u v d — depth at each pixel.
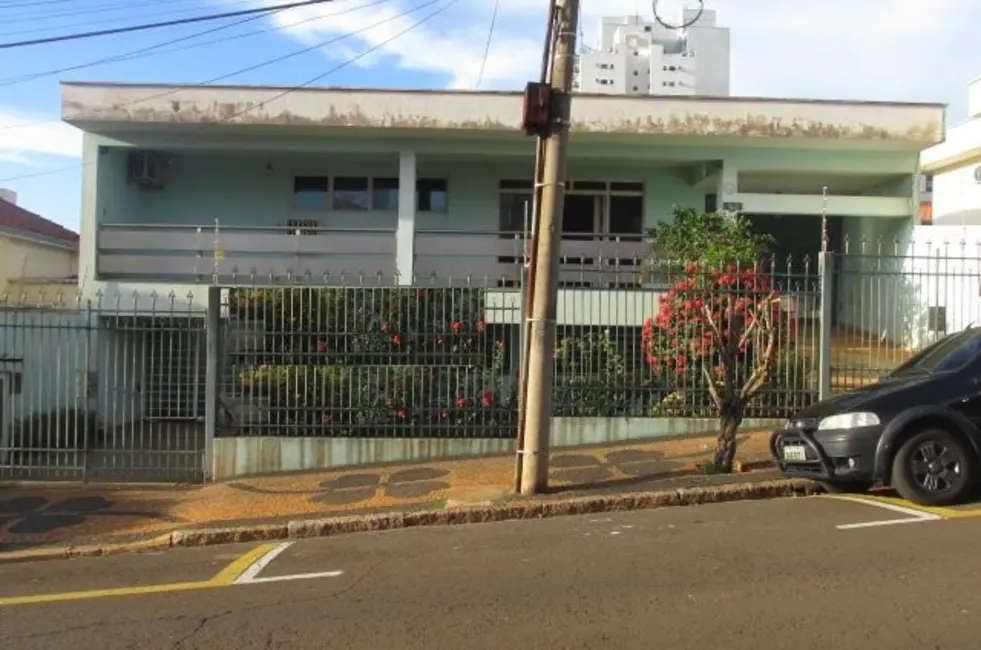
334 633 5.07
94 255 16.45
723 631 4.80
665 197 18.41
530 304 9.36
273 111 15.90
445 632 5.00
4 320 13.30
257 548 8.00
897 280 12.80
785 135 16.23
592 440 11.95
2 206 23.59
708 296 11.49
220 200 18.41
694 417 12.02
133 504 10.35
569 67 9.13
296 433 11.80
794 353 11.91
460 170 18.42
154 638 5.14
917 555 6.18
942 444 7.91
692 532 7.38
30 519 9.78
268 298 11.89
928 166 22.97
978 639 4.54
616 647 4.63
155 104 15.81
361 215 18.59
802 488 9.12
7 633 5.37
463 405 11.84
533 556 6.80
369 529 8.63
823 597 5.32
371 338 11.92
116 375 14.05
